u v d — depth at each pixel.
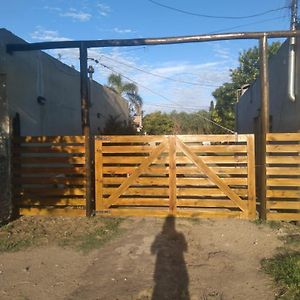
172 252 6.91
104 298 5.18
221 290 5.36
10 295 5.29
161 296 5.21
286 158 8.68
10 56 9.37
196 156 9.06
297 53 9.69
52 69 12.35
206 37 9.12
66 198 9.40
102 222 8.84
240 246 7.20
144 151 9.21
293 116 10.00
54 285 5.60
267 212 8.84
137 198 9.30
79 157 9.32
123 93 38.50
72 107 14.46
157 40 9.30
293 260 5.97
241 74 39.97
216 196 9.20
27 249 7.09
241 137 8.94
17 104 9.70
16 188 9.41
